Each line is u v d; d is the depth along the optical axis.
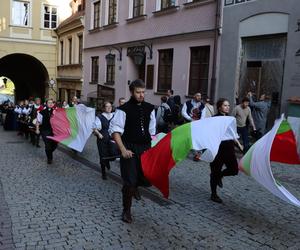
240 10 12.80
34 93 36.81
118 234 5.11
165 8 16.50
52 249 4.62
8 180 8.15
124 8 20.20
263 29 12.05
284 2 11.30
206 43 14.40
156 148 5.30
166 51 17.05
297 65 10.98
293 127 10.53
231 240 4.95
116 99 21.30
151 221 5.61
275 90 11.86
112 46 21.56
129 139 5.37
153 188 7.35
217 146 5.39
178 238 5.00
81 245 4.75
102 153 8.20
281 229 5.34
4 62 34.78
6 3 29.58
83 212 5.99
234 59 13.11
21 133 17.62
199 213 5.96
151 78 17.89
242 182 7.76
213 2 13.98
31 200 6.63
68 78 28.67
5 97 48.97
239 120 10.67
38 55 31.16
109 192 7.21
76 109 9.13
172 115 12.53
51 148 10.02
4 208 6.16
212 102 13.88
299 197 6.90
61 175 8.69
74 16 28.27
